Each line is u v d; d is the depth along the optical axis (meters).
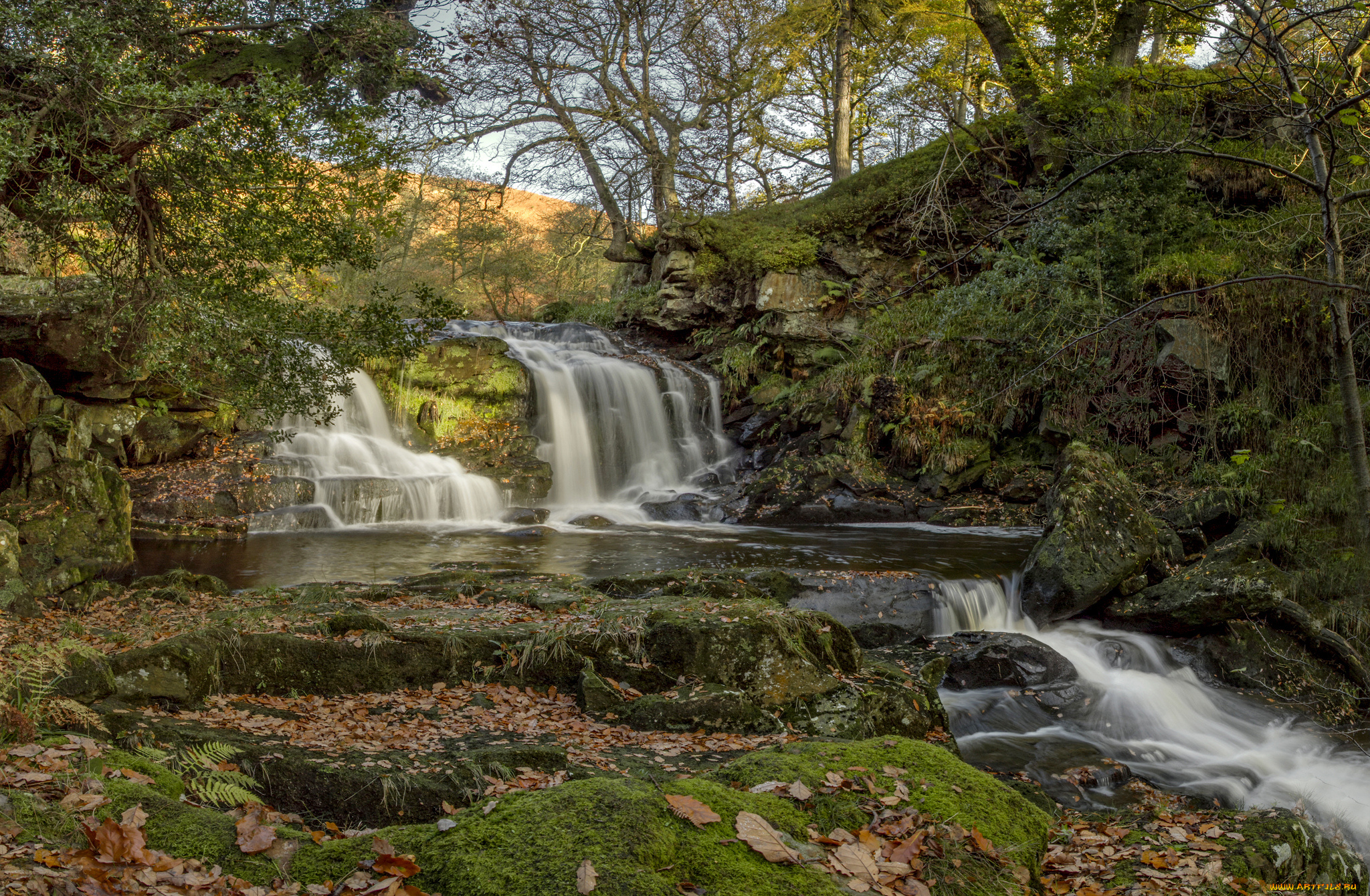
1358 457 3.88
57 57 6.45
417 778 3.61
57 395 11.14
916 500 14.12
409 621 6.19
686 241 19.64
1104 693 7.23
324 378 9.20
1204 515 10.27
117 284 8.02
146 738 3.66
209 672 4.66
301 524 12.41
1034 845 3.24
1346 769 6.30
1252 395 11.63
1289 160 11.95
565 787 2.84
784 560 10.31
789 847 2.76
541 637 5.66
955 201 17.12
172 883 2.34
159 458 12.85
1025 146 16.45
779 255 17.80
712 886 2.49
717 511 14.30
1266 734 6.91
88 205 6.92
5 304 10.73
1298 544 9.08
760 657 5.47
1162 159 13.29
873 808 3.16
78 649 3.90
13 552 7.60
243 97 6.64
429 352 16.55
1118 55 15.45
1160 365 12.31
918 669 7.05
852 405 15.59
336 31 8.02
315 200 7.76
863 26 23.23
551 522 13.76
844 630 6.13
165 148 6.96
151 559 10.02
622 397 17.91
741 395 18.69
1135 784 5.91
